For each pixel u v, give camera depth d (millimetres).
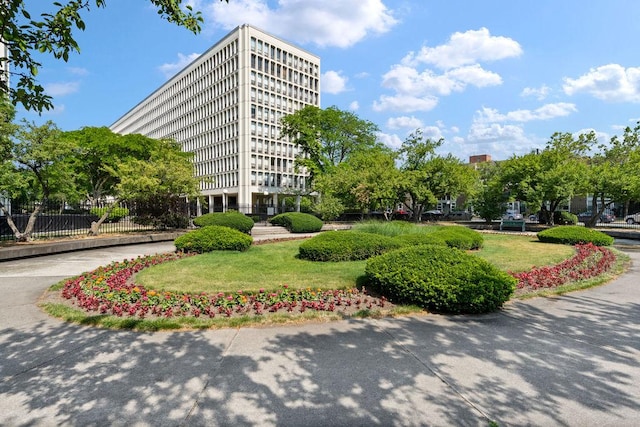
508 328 4566
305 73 62875
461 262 5711
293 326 4629
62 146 12727
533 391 3004
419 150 31297
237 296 5582
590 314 5168
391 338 4215
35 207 13602
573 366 3473
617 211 38312
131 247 13719
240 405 2812
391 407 2779
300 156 44844
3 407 2791
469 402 2842
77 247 12398
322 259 9102
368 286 6539
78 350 3873
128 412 2719
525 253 11070
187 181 18562
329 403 2840
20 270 8750
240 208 37719
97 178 39656
